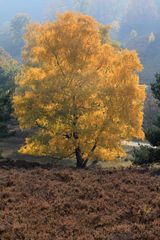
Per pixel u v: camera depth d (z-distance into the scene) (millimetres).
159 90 28891
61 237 11289
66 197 15281
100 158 31531
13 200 14914
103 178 18625
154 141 27578
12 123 61344
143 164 27500
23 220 12711
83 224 12461
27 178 18625
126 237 11219
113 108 29516
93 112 29844
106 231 11828
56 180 18422
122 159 41406
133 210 13633
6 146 47250
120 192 16078
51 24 31156
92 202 14617
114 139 29922
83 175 19422
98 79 30078
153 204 14375
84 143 30594
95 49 30391
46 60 30906
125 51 30797
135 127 30125
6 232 11758
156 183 17594
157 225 12281
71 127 29859
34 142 31375
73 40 30109
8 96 47969
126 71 29797
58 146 31047
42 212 13516
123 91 29312
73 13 30953
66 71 30688
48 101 29688
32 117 30188
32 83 30203
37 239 11203
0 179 18297
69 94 29438
